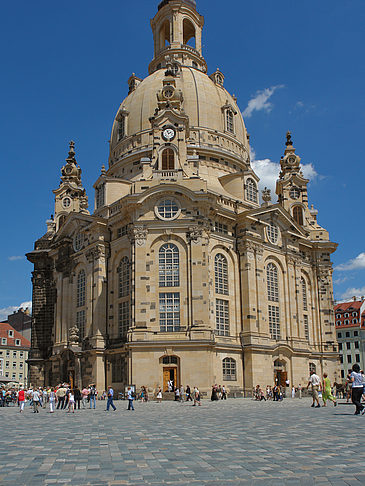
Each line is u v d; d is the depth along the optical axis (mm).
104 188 83562
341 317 140750
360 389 31484
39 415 41031
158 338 66000
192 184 71750
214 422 29734
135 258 68812
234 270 76750
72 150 109125
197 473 14172
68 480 13578
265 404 51875
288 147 102812
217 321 72375
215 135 90500
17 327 151250
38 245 100250
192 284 67625
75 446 20000
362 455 16391
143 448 19016
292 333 82688
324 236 96438
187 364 64500
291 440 20109
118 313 74312
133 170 89688
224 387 69250
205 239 69938
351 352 136250
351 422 26766
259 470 14367
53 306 94188
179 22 107250
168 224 69750
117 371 70812
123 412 42594
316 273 94312
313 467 14602
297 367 80938
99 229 77250
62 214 104375
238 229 78500
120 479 13617
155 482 13219
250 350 72812
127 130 94188
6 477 14023
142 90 96000
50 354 91625
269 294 81000
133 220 70750
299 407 43906
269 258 82625
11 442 21594
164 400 62688
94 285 76500
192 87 92875
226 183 86062
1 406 63000
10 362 133125
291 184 99375
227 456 16688
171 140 76250
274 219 84062
